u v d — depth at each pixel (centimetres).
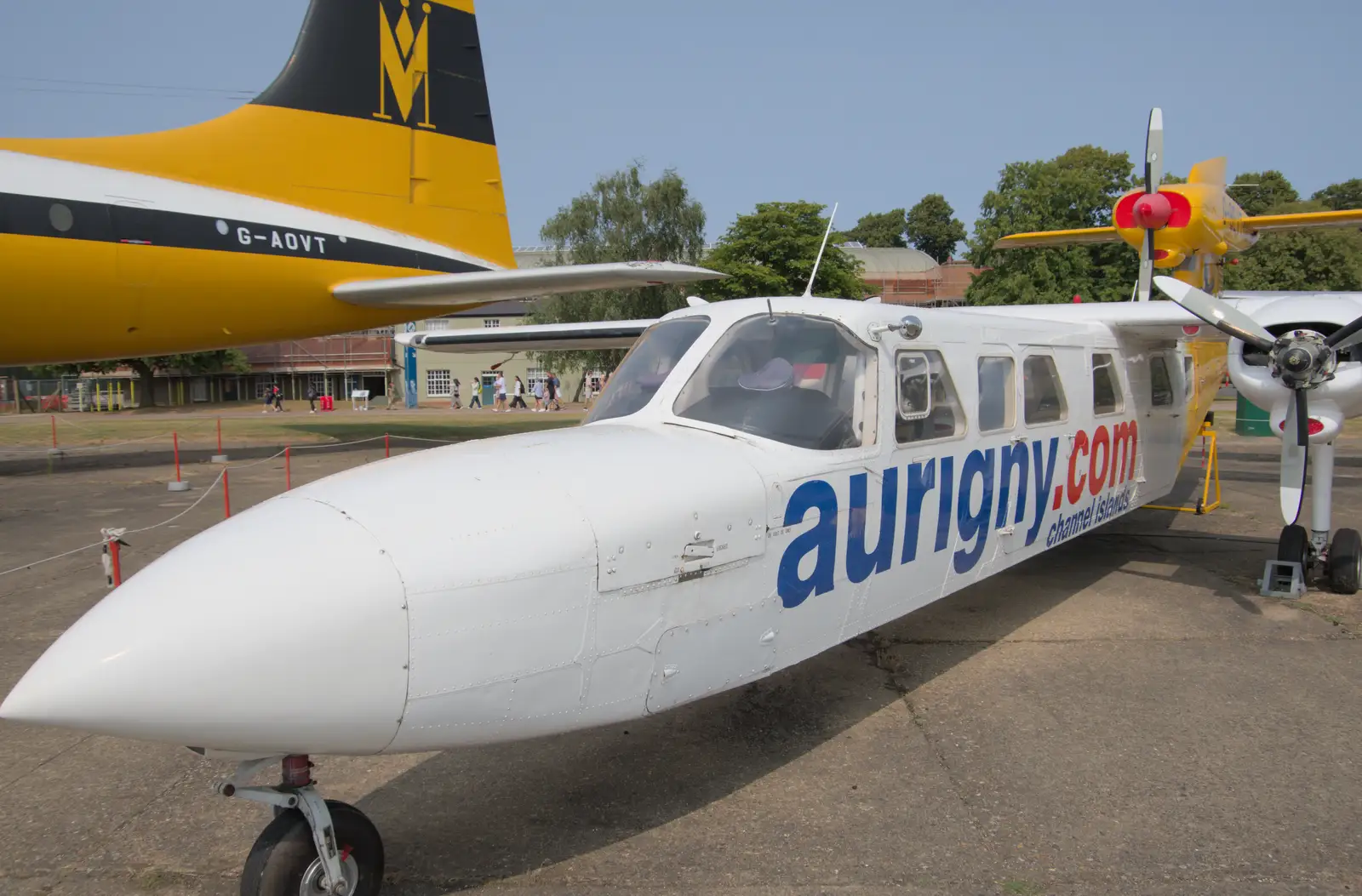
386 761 420
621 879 319
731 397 399
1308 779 385
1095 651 555
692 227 3759
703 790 386
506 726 290
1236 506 1062
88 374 5322
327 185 1559
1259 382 632
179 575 261
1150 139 895
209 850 345
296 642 250
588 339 1449
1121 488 685
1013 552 545
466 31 1766
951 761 409
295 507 290
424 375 5116
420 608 265
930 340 461
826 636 400
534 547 287
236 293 1435
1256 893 304
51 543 922
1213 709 462
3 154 1203
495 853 338
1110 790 378
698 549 330
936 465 457
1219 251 949
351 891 292
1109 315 659
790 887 312
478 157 1808
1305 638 573
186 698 241
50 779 410
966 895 306
